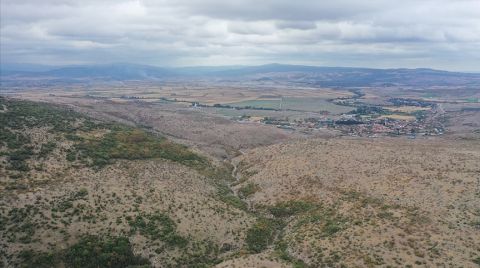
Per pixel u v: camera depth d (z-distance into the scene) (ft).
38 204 246.47
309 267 209.87
